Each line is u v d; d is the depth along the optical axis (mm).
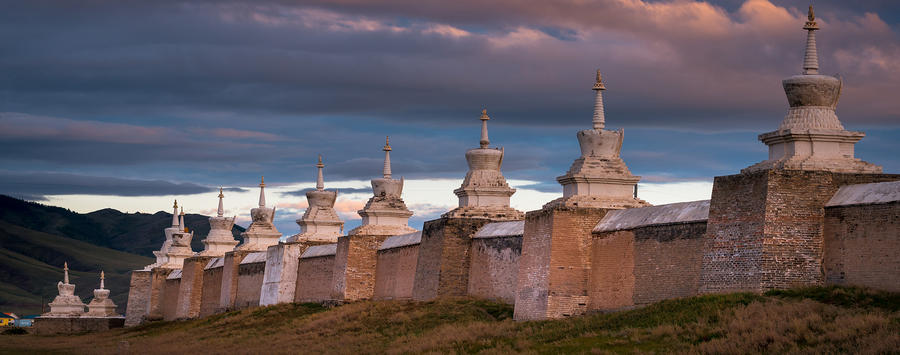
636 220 47562
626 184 52344
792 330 34719
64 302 130875
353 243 74875
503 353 42250
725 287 40844
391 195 77312
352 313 65438
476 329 49469
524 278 52469
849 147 41219
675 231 44531
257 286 91688
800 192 39469
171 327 92250
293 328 67625
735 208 40938
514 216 62781
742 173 42031
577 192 52156
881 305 35469
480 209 62875
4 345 89375
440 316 56000
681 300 41938
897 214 36125
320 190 88375
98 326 124500
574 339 42062
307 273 83750
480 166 64562
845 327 33750
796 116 41625
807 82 41344
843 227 38406
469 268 61250
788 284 38906
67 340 95812
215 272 104188
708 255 41906
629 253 47344
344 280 74688
